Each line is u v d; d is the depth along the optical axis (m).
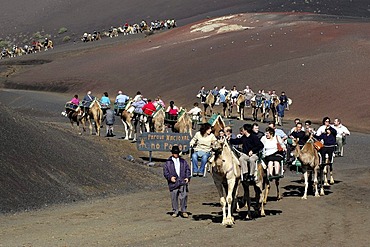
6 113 30.73
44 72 95.00
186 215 21.12
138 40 108.06
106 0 160.25
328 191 26.75
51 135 31.53
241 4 130.25
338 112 53.47
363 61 63.03
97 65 91.44
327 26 81.94
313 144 24.98
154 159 36.53
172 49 89.19
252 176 19.89
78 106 43.53
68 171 27.48
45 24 152.62
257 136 20.53
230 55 77.12
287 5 118.75
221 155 19.03
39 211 22.38
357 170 33.03
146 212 22.16
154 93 71.50
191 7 137.38
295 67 65.31
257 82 64.38
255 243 16.73
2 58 126.94
